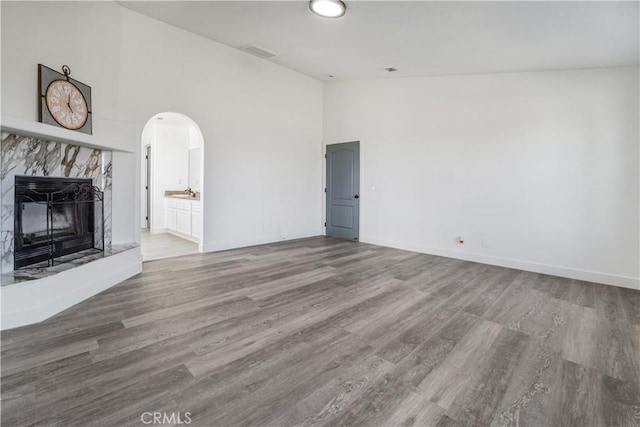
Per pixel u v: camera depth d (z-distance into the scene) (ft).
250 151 17.69
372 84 18.98
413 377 6.07
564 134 12.84
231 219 17.15
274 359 6.59
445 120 16.07
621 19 8.08
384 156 18.60
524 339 7.66
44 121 9.46
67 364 6.22
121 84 12.63
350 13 10.10
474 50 11.70
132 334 7.51
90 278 9.93
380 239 18.97
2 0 8.54
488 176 14.80
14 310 7.71
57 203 9.88
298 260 15.07
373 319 8.64
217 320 8.39
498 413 5.15
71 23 10.45
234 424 4.79
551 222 13.25
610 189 12.00
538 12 8.23
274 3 10.31
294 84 19.75
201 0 11.05
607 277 12.12
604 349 7.24
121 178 12.54
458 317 8.87
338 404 5.28
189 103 14.89
